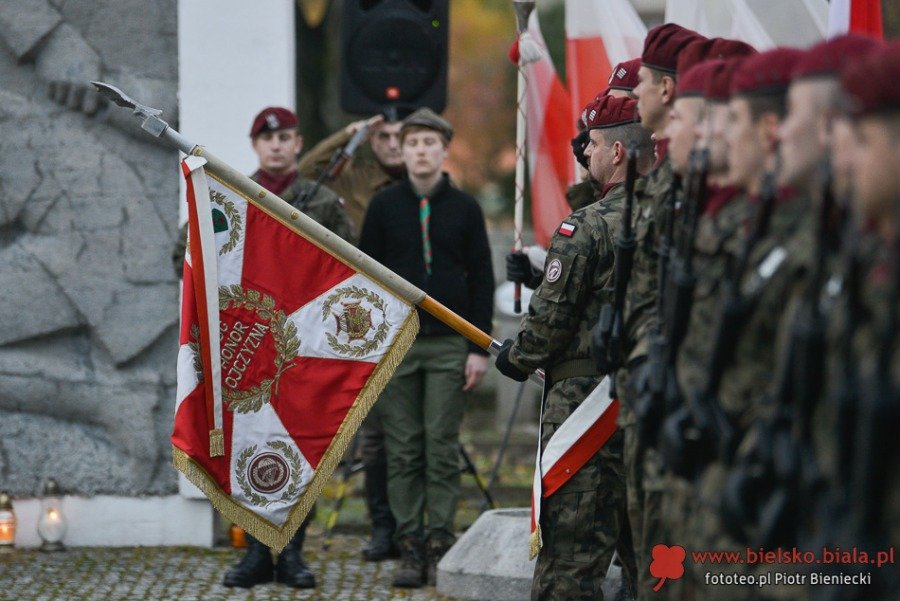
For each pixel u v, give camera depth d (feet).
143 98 87.04
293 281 62.13
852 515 30.89
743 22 73.97
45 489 87.20
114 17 86.94
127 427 87.66
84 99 86.53
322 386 62.34
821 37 73.26
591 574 55.77
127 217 87.20
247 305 61.82
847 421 30.60
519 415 146.61
